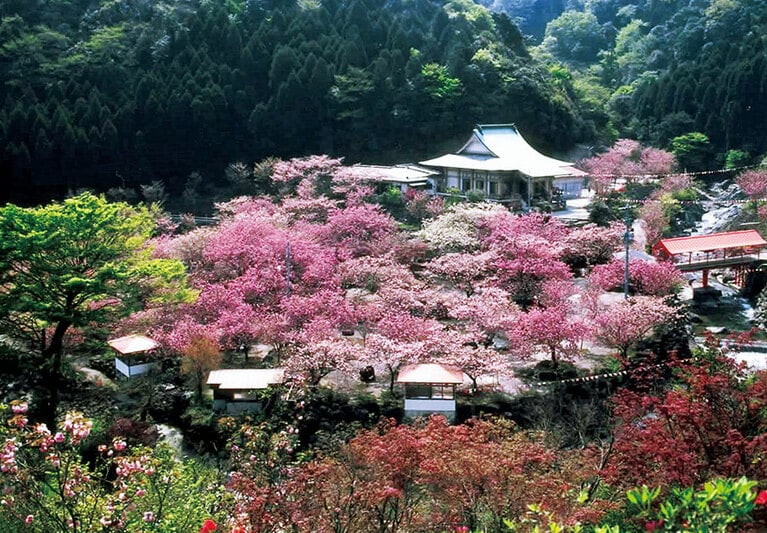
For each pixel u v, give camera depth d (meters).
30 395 40.34
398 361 42.94
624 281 55.09
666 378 44.28
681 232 75.81
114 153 91.62
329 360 40.88
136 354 45.16
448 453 22.36
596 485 23.23
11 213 39.97
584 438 35.81
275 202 82.06
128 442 35.03
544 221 70.56
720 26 124.56
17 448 17.16
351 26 108.06
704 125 107.00
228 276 56.09
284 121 96.44
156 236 71.06
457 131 100.75
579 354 45.25
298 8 112.50
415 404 40.09
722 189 93.44
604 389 42.25
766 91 104.12
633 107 116.75
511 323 45.84
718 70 111.50
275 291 52.31
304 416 38.94
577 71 135.50
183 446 39.22
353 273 56.06
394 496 21.08
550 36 151.88
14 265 40.38
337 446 32.06
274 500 21.03
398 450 22.61
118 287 41.53
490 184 82.75
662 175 91.75
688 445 20.56
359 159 98.31
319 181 80.94
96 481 20.72
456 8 124.00
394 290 50.81
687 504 11.37
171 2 112.69
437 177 86.56
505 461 21.86
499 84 104.69
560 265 55.94
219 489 22.62
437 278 60.25
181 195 92.81
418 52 104.38
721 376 22.09
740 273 63.16
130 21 108.81
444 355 42.59
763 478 19.00
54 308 39.12
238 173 90.12
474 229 66.31
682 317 50.25
